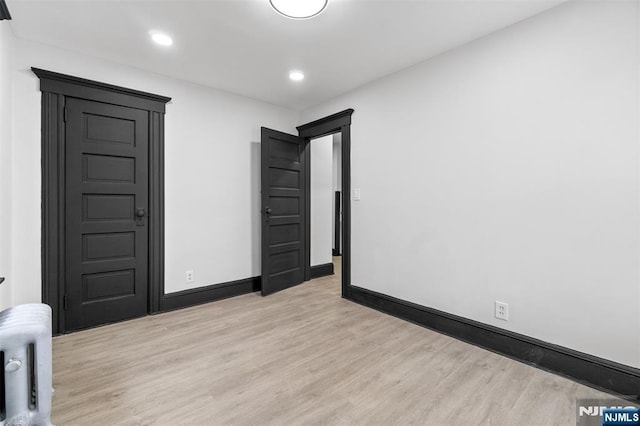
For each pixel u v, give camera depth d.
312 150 4.24
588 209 1.77
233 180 3.41
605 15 1.70
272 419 1.47
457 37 2.24
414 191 2.70
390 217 2.90
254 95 3.46
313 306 3.10
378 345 2.25
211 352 2.13
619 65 1.66
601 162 1.73
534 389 1.71
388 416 1.49
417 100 2.66
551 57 1.90
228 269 3.39
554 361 1.89
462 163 2.36
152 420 1.46
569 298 1.85
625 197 1.66
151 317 2.79
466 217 2.33
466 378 1.82
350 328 2.56
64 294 2.44
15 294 2.24
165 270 2.94
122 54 2.50
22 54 2.24
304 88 3.25
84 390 1.69
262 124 3.65
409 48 2.40
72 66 2.44
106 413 1.51
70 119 2.44
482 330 2.23
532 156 1.99
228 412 1.52
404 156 2.77
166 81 2.92
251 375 1.85
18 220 2.24
